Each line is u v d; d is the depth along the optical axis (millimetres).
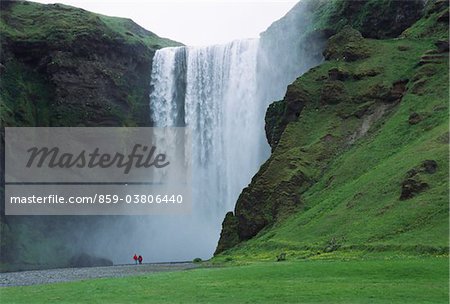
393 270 47125
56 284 53562
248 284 45188
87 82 144000
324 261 57562
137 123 150125
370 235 63375
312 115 104812
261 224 92188
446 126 79188
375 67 104375
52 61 142750
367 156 87812
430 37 106875
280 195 91625
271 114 116938
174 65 155250
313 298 38156
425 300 36625
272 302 37375
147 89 154500
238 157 145750
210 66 153250
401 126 89000
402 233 61281
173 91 154625
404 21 119375
